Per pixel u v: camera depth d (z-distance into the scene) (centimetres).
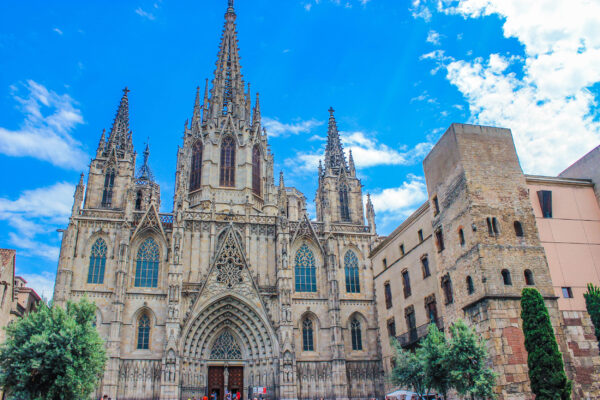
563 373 4038
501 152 5434
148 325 7244
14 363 4281
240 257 7731
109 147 8569
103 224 7700
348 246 8625
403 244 6975
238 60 10300
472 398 4175
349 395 7525
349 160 9725
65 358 4384
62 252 7319
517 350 4550
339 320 7706
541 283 4875
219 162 8981
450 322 5425
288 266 7650
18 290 7662
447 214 5584
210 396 7206
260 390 6438
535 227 5125
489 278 4794
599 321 4581
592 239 5278
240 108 9606
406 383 5344
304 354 7619
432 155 6022
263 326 7431
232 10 10731
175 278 7156
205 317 7319
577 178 5641
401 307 6906
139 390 6794
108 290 7300
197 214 7969
